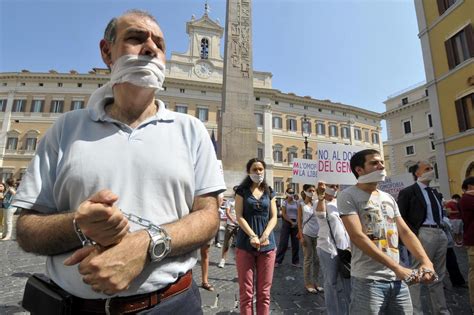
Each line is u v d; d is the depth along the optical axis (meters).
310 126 39.06
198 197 1.27
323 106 40.22
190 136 1.33
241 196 3.20
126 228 0.84
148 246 0.91
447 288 5.09
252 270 2.98
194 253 1.23
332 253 3.30
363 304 2.12
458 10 13.41
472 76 12.76
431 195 3.96
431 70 14.81
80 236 0.86
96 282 0.79
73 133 1.17
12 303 3.66
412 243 2.21
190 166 1.25
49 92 34.22
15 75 34.22
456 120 13.55
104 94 1.29
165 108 1.33
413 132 33.88
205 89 35.47
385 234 2.22
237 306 3.85
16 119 33.44
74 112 1.24
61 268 1.03
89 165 1.07
